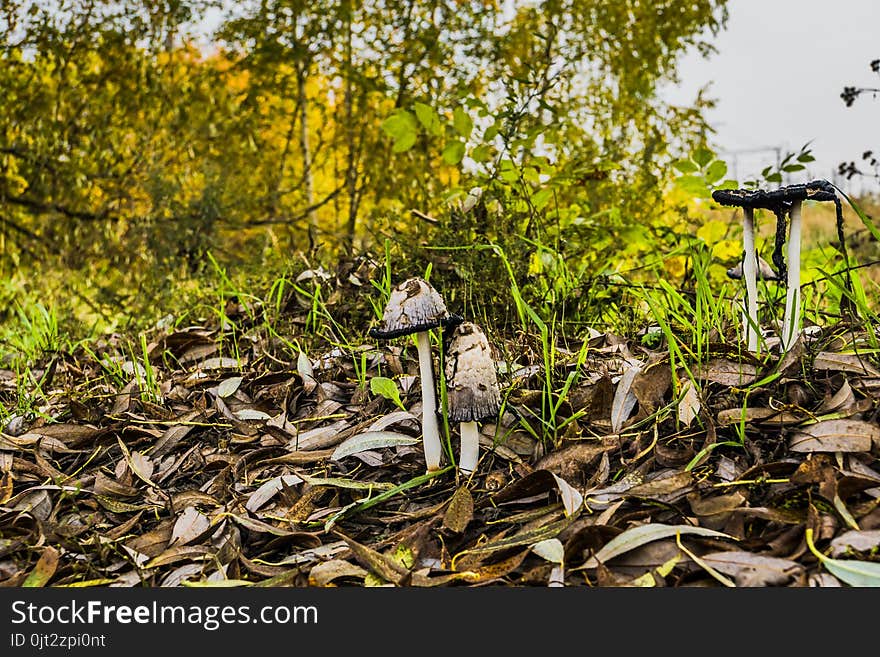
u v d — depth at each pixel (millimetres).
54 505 676
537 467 607
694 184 939
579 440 620
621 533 507
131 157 2193
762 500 536
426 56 2229
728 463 574
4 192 2039
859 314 721
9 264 2039
